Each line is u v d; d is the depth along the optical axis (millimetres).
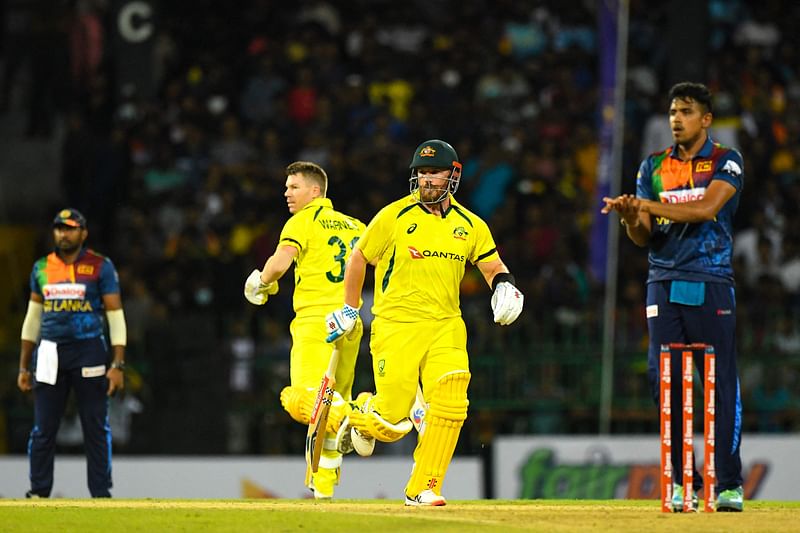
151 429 54531
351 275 29906
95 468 39750
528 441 51438
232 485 51969
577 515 26516
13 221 73562
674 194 28844
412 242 29141
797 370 55594
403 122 71375
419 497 29297
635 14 77062
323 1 81188
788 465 51156
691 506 27109
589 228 65438
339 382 35406
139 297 62125
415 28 80188
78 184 70125
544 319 58531
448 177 29219
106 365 40125
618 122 56188
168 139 72438
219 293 62844
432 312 29234
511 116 72375
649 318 29094
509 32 77812
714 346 28484
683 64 73812
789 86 76875
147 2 76438
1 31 76562
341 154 69250
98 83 75312
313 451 32031
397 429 29891
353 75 76125
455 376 29141
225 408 54844
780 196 68312
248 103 73938
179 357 54969
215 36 79062
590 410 55219
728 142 70125
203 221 66688
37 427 39719
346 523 24875
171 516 26016
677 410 28453
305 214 35719
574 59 75562
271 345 57688
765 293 61188
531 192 66688
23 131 75625
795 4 80250
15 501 32156
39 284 39812
